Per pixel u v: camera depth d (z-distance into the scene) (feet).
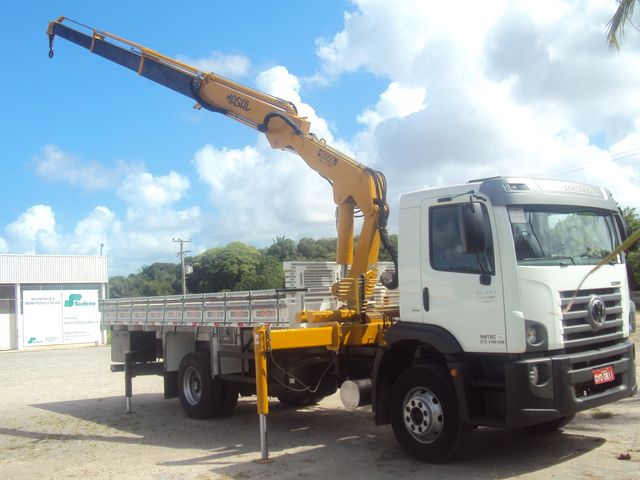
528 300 21.34
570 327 21.94
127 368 39.24
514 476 21.31
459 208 22.34
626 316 24.54
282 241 161.68
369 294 29.86
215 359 33.27
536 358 21.30
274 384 31.96
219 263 154.20
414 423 23.91
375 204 30.50
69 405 43.27
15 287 114.62
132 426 34.40
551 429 27.30
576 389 22.00
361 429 30.71
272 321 28.27
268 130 35.40
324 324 28.43
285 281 28.60
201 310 33.73
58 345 117.80
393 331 24.72
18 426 36.27
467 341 22.44
